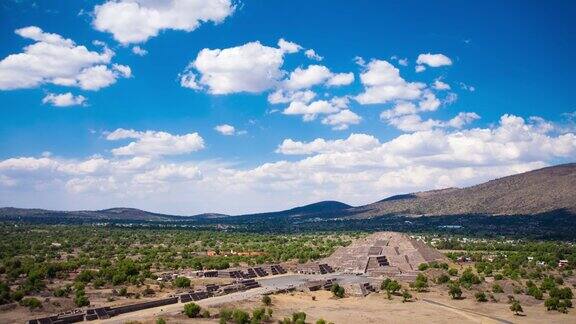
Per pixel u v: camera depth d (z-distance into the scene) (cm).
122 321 15988
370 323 16812
